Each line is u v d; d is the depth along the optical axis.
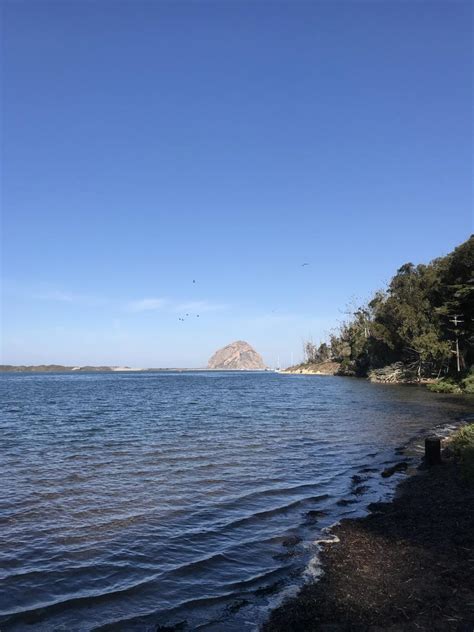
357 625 6.83
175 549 10.07
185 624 7.20
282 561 9.34
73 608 7.73
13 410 42.94
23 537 10.75
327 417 34.06
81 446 22.45
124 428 29.05
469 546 9.38
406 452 20.33
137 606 7.78
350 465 17.92
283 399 52.94
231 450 20.98
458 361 71.19
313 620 7.06
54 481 15.69
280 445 22.23
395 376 88.12
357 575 8.45
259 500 13.56
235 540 10.55
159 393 68.88
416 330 77.75
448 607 7.14
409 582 8.02
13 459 19.41
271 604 7.68
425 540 9.88
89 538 10.70
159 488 14.78
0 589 8.35
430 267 86.00
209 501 13.45
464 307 65.12
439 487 14.01
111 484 15.28
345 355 141.62
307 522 11.65
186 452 20.58
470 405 42.06
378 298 108.81
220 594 8.10
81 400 55.41
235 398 55.81
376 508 12.56
